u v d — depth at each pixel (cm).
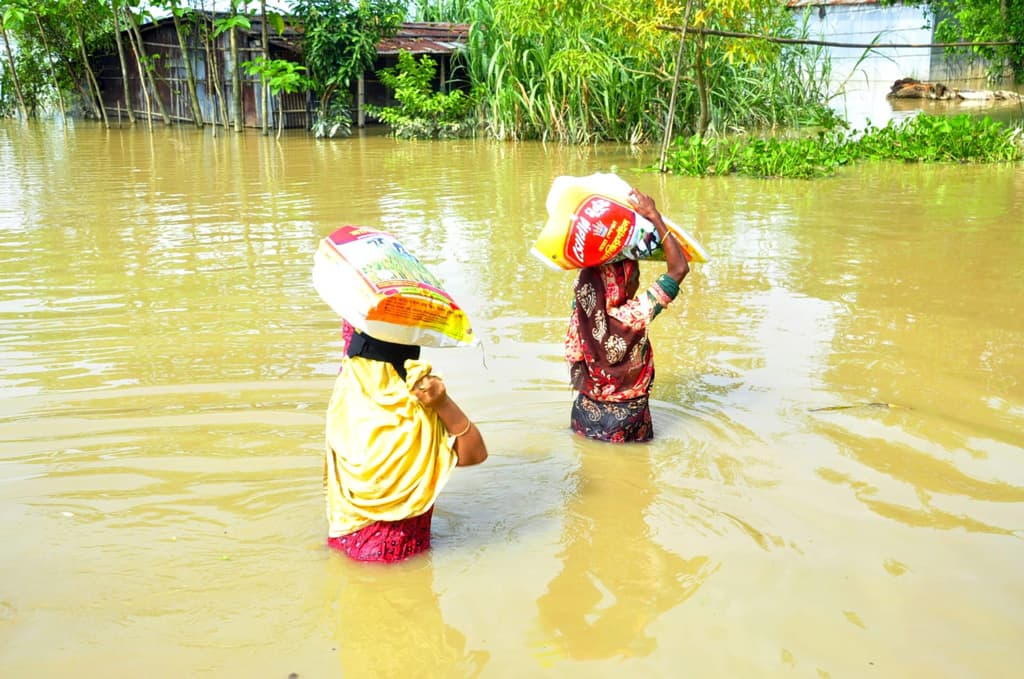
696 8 1472
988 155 1480
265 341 582
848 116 2286
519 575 333
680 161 1368
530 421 473
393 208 1080
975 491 392
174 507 378
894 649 288
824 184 1265
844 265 780
